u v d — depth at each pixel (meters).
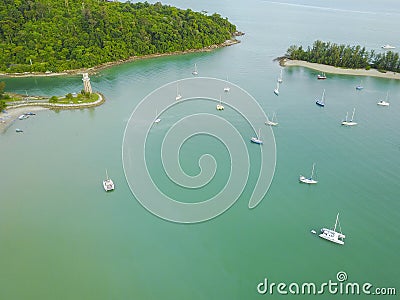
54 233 75.12
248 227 77.25
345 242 73.50
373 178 94.56
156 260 69.38
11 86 158.00
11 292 62.56
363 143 112.88
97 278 65.56
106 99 145.25
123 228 76.62
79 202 84.00
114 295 62.56
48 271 66.75
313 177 93.81
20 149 106.19
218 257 70.12
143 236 74.56
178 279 65.69
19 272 66.38
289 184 91.06
